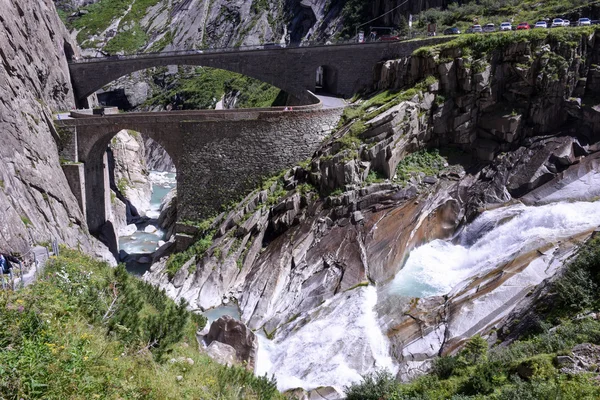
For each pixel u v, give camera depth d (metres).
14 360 9.09
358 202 35.69
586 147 36.03
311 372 25.25
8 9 39.34
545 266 26.08
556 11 46.69
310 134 40.59
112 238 45.62
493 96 38.62
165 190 68.62
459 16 55.31
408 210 35.12
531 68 37.28
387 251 32.62
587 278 19.64
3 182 28.22
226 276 35.31
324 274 32.38
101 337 13.05
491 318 24.14
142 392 11.38
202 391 13.69
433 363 21.30
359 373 24.59
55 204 36.59
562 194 34.22
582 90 37.28
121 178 59.03
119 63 53.44
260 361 26.62
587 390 12.95
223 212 40.34
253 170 40.44
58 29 52.31
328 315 29.31
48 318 11.64
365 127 37.75
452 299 27.08
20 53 40.69
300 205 37.22
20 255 21.92
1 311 10.79
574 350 15.20
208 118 40.47
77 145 42.22
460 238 35.78
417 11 62.62
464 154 39.78
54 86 48.62
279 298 32.62
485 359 18.41
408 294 29.45
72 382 9.59
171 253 41.41
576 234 28.05
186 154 41.44
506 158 37.69
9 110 33.88
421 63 40.97
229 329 24.02
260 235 36.91
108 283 18.27
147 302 19.47
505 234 32.91
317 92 51.12
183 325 16.16
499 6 53.44
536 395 13.31
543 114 37.34
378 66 46.34
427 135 39.84
